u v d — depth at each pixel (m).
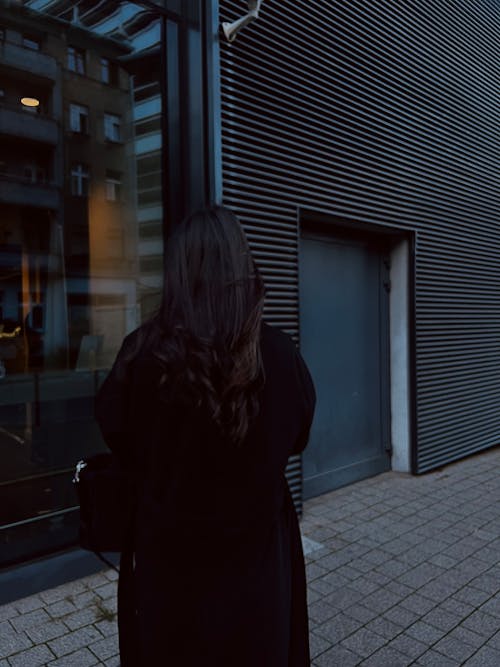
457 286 5.95
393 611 2.84
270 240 4.02
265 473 1.17
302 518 4.21
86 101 4.09
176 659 1.15
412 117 5.29
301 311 4.63
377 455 5.41
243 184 3.81
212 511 1.14
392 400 5.52
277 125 4.05
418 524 4.08
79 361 4.11
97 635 2.58
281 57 4.08
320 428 4.80
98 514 1.32
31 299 4.30
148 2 3.50
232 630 1.15
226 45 3.71
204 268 1.13
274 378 1.19
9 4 3.58
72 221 4.35
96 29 3.77
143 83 3.87
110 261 4.16
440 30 5.66
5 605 2.86
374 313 5.38
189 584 1.16
